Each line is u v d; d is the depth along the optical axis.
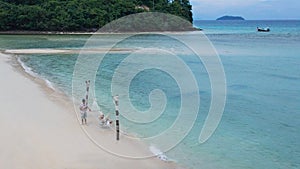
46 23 105.38
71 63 38.56
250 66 39.62
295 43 72.25
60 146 13.76
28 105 19.91
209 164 12.84
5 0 116.44
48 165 12.05
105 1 111.50
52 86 25.66
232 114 19.80
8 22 103.06
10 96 22.06
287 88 27.75
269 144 15.13
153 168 12.19
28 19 104.31
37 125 16.27
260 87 28.05
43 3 115.12
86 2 110.44
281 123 18.33
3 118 17.20
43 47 57.94
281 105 22.25
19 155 12.80
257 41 78.06
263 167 12.82
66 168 11.87
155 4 105.12
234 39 84.75
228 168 12.60
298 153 14.20
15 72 31.91
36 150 13.29
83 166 12.06
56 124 16.50
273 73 34.88
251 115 19.69
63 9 108.44
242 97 24.30
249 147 14.72
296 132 16.86
